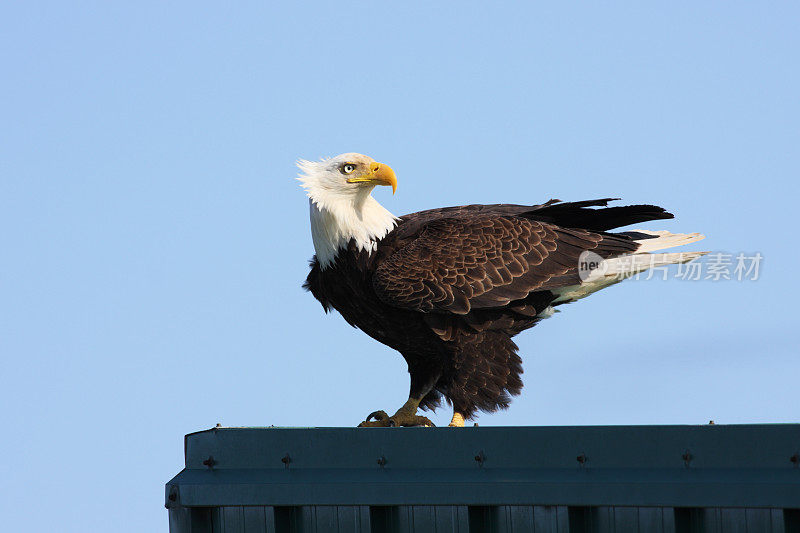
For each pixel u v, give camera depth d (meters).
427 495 9.32
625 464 8.81
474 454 9.33
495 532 9.18
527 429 9.19
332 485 9.65
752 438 8.41
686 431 8.64
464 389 15.02
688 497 8.45
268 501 9.85
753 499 8.23
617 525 8.77
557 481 8.91
